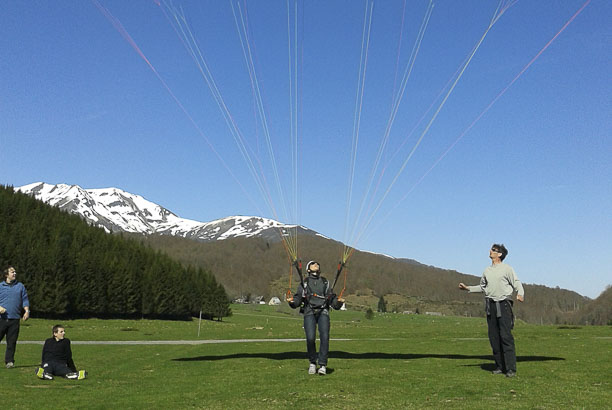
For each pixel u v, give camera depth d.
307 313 11.70
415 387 9.86
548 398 8.80
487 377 11.03
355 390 9.60
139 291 109.31
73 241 105.44
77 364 15.55
